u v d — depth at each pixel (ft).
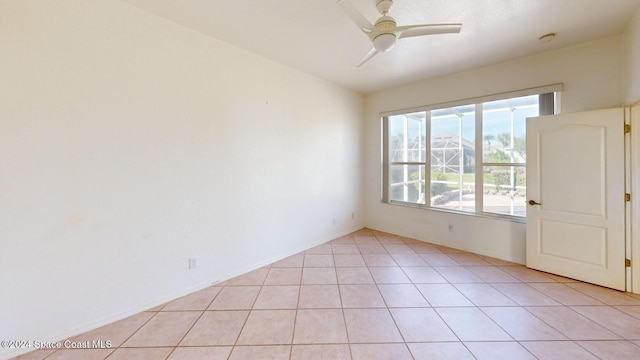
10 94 5.41
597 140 8.48
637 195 7.95
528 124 9.89
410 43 9.07
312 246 12.81
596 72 8.84
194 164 8.35
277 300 7.88
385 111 14.80
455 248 12.51
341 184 14.47
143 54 7.18
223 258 9.20
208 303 7.72
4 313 5.44
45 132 5.79
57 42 5.90
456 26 6.13
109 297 6.74
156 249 7.57
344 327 6.55
